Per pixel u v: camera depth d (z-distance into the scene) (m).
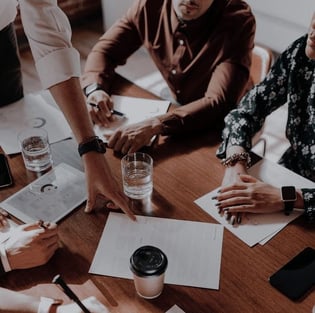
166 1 1.77
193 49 1.78
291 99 1.45
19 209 1.18
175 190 1.24
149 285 0.93
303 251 1.06
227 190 1.21
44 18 1.28
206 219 1.15
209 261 1.04
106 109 1.54
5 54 1.48
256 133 1.55
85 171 1.23
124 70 3.34
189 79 1.85
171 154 1.37
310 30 1.28
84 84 1.66
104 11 3.68
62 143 1.41
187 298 0.97
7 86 1.53
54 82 1.31
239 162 1.31
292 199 1.16
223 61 1.71
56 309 0.94
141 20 1.85
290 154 1.58
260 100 1.49
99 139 1.31
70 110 1.30
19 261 1.03
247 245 1.08
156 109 1.57
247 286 0.99
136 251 0.95
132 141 1.38
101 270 1.03
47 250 1.05
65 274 1.02
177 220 1.15
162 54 1.88
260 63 1.79
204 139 1.45
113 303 0.96
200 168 1.32
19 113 1.53
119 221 1.14
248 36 1.71
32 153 1.31
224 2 1.72
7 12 1.42
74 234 1.11
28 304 0.95
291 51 1.43
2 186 1.26
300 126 1.47
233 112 1.48
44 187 1.25
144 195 1.22
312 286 0.98
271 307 0.95
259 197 1.17
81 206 1.19
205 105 1.53
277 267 1.02
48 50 1.30
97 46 1.84
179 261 1.04
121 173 1.30
